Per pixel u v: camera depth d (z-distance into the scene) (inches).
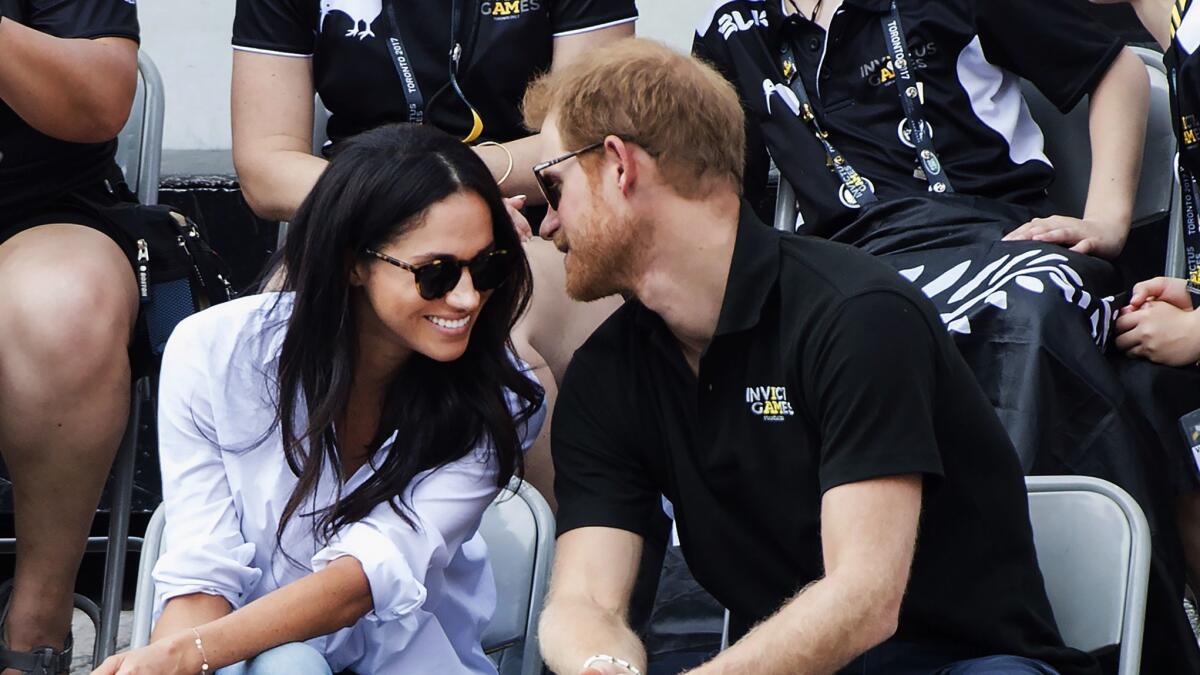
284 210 497.7
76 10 462.6
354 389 344.5
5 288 430.0
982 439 338.0
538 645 366.3
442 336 329.1
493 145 484.7
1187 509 428.5
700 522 348.2
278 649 317.1
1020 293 432.1
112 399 433.1
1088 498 367.2
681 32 668.7
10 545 517.0
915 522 315.9
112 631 457.4
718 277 335.0
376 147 326.6
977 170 494.3
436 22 503.2
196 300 463.2
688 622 435.5
